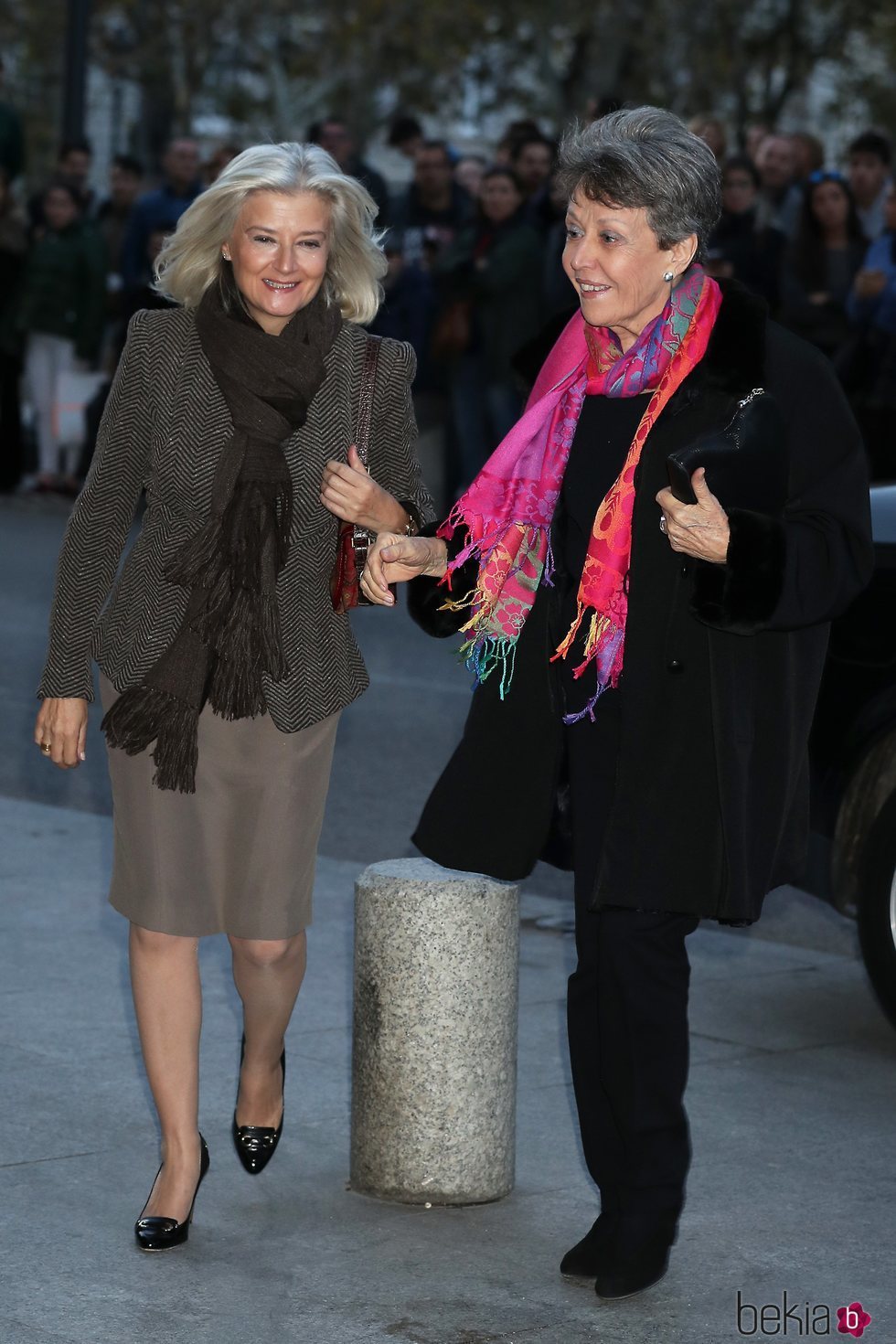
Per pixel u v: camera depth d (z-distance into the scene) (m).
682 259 4.53
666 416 4.55
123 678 4.90
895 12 40.91
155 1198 5.00
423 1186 5.25
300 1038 6.59
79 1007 6.86
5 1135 5.68
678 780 4.55
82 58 26.38
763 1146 5.79
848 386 15.97
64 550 5.00
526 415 4.78
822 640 4.73
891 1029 7.02
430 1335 4.49
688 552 4.38
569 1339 4.48
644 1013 4.66
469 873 5.27
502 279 17.48
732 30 39.19
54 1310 4.57
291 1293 4.71
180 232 4.88
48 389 22.83
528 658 4.79
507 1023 5.32
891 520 6.88
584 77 39.88
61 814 9.91
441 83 45.16
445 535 4.83
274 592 4.87
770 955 7.95
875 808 6.86
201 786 4.94
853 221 16.59
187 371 4.88
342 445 4.97
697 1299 4.73
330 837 9.59
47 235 22.23
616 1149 4.84
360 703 12.90
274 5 44.06
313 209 4.80
